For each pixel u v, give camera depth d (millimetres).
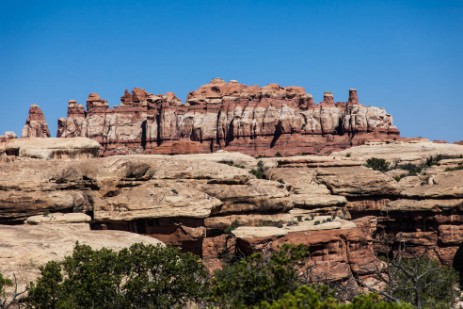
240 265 42812
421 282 67125
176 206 74375
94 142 88688
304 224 83062
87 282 50344
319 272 76375
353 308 33750
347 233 82062
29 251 58875
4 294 50562
